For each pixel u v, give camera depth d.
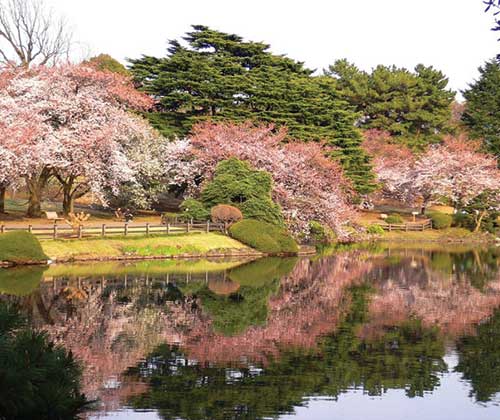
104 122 43.81
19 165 38.41
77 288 27.03
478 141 77.81
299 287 30.34
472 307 26.06
